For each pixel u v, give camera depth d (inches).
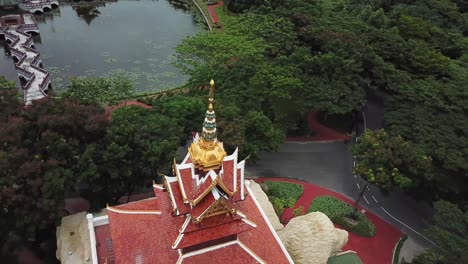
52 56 3661.4
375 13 3538.4
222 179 1226.0
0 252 1892.2
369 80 2933.1
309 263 1717.5
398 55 2957.7
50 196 1722.4
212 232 1218.0
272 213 1897.1
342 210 2247.8
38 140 1909.4
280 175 2469.2
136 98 3065.9
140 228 1414.9
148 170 2230.6
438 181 2188.7
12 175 1715.1
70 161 1886.1
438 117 2455.7
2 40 3811.5
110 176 1918.1
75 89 2571.4
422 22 3516.2
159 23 4407.0
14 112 1966.0
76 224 1857.8
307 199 2316.7
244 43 2792.8
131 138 1969.7
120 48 3870.6
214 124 1156.5
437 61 2896.2
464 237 1792.6
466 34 3843.5
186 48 2834.6
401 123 2459.4
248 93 2439.7
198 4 4687.5
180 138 2085.4
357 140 2755.9
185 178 1219.2
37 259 1883.6
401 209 2333.9
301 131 2810.0
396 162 2086.6
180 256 1230.9
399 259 2020.2
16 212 1695.4
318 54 2819.9
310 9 3442.4
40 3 4362.7
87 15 4498.0
